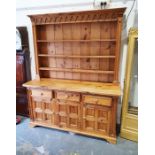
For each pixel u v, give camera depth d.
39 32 2.69
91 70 2.54
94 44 2.46
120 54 2.42
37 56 2.69
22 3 2.76
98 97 2.20
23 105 3.13
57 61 2.74
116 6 2.28
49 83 2.56
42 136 2.51
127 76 2.23
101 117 2.27
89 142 2.35
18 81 3.07
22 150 2.20
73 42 2.55
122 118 2.38
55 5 2.58
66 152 2.15
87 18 2.26
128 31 2.31
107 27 2.34
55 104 2.48
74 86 2.39
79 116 2.39
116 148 2.21
